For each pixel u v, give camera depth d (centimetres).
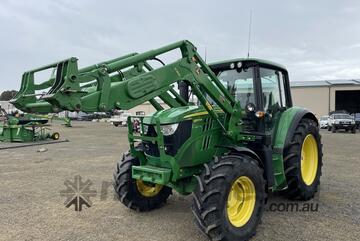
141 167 450
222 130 468
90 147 1453
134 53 450
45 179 764
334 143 1616
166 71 413
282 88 601
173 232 441
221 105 458
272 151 518
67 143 1647
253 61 513
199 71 445
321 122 3259
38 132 1844
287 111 573
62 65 337
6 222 481
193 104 535
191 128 441
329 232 439
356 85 4009
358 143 1614
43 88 381
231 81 545
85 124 4197
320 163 630
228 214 403
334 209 537
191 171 455
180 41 433
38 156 1154
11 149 1383
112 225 469
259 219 433
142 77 393
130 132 468
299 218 495
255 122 514
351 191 648
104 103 360
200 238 421
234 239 398
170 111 461
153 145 458
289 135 536
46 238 423
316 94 4175
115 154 1202
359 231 443
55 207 552
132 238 422
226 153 448
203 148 454
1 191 656
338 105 4659
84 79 348
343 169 881
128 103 382
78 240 417
